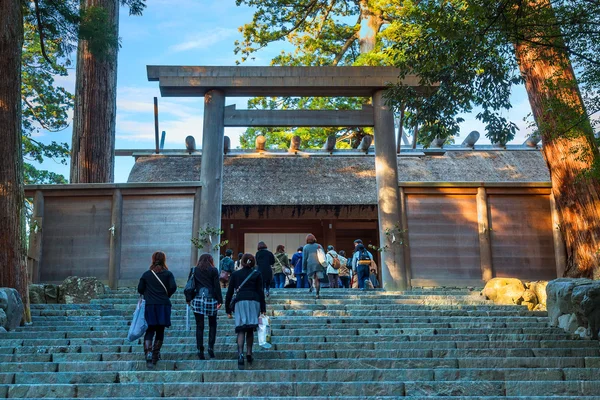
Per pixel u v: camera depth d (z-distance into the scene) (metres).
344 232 26.69
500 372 7.93
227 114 16.84
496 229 16.39
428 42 11.27
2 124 12.61
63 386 7.21
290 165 24.56
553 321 11.55
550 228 16.44
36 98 27.02
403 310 12.39
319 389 7.34
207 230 15.73
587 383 7.40
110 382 7.80
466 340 10.27
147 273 8.65
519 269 16.12
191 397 7.06
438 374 7.92
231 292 8.71
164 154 25.05
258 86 16.73
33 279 15.46
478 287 15.89
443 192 16.56
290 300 13.11
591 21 10.27
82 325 11.23
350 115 17.00
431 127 12.51
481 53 11.23
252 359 8.51
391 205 16.27
